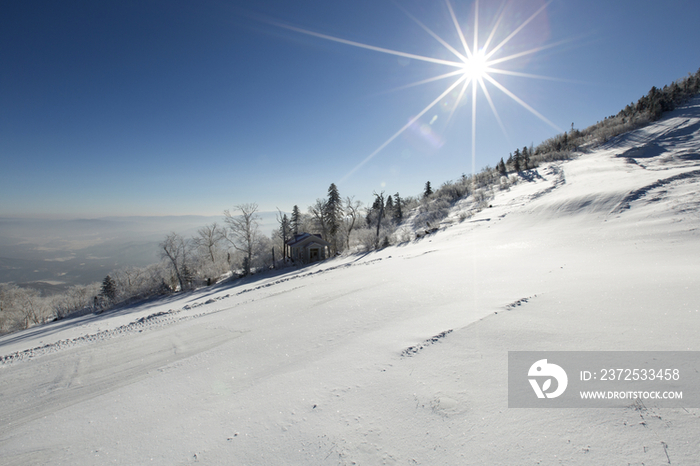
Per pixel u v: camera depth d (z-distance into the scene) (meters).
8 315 46.12
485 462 2.26
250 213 42.50
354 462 2.50
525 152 60.66
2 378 8.05
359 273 14.30
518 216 21.47
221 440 3.14
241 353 5.96
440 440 2.58
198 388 4.70
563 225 16.06
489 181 51.62
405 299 7.51
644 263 7.53
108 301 33.81
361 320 6.51
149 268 42.94
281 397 3.79
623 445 2.16
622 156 40.19
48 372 7.73
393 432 2.79
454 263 11.78
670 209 12.69
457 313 5.67
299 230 51.03
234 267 43.84
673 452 2.02
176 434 3.44
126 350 8.41
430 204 51.09
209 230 49.66
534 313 4.97
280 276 27.11
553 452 2.23
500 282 7.59
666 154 35.25
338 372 4.19
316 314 7.69
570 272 7.52
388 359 4.29
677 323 3.81
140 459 3.08
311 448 2.77
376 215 57.81
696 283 5.12
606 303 4.89
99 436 3.82
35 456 3.65
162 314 15.88
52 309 47.75
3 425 5.00
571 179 29.47
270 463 2.67
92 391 5.85
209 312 12.41
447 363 3.85
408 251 21.45
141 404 4.56
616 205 15.73
